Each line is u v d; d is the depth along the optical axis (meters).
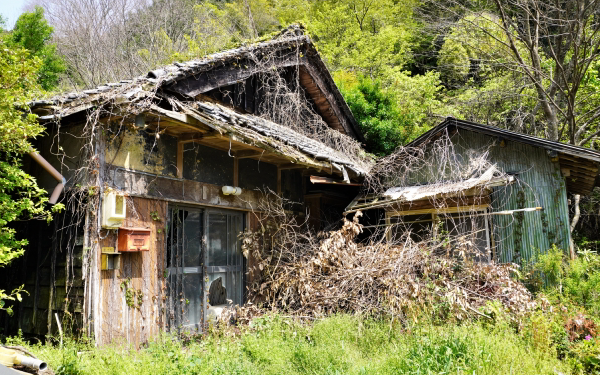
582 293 6.53
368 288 6.55
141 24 17.86
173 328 5.99
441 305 5.95
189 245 6.56
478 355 4.33
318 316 6.39
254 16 19.83
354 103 11.91
